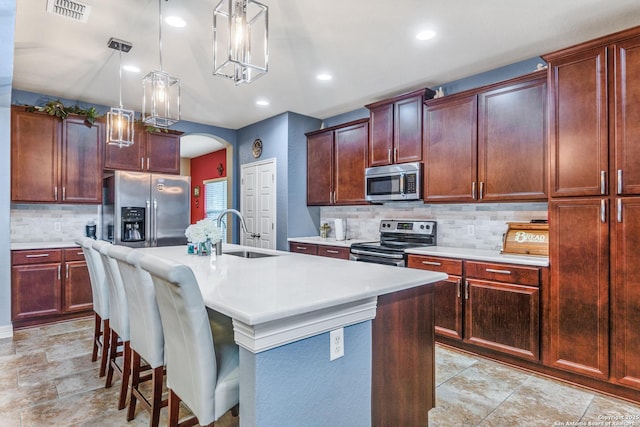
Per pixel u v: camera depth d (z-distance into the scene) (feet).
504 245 10.04
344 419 4.76
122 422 6.60
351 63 10.91
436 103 11.57
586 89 7.89
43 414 6.83
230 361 4.92
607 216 7.57
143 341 5.99
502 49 9.95
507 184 9.92
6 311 11.19
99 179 14.12
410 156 12.32
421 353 6.12
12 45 7.14
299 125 16.63
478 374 8.67
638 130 7.20
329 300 4.38
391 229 13.93
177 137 16.19
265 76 11.94
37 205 13.85
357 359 4.92
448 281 10.19
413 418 5.95
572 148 8.09
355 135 14.48
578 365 7.93
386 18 8.41
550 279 8.36
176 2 7.74
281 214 16.53
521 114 9.66
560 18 8.34
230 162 19.61
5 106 11.23
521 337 8.79
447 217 12.55
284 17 8.36
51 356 9.59
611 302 7.51
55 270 12.50
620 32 7.38
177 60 10.66
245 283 5.39
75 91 13.26
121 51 10.03
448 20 8.48
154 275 4.54
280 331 4.00
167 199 15.08
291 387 4.13
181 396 4.73
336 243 13.98
